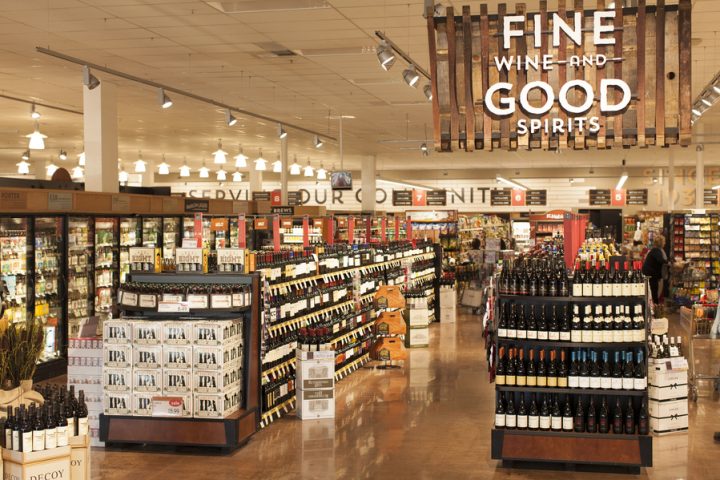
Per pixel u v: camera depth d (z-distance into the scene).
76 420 4.82
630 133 5.21
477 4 9.37
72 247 11.97
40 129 21.83
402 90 16.00
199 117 19.70
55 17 10.24
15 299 10.81
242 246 9.20
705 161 32.12
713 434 8.16
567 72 5.27
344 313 11.45
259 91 16.12
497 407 7.07
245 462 7.26
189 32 11.08
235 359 7.75
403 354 11.84
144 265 8.64
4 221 10.73
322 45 11.96
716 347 13.55
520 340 7.06
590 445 6.89
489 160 31.94
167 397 7.53
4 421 4.69
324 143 26.14
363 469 7.04
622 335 6.89
